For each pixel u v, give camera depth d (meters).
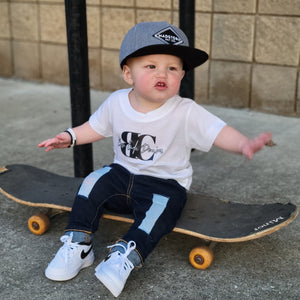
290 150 1.52
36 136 1.67
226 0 1.84
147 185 0.90
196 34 1.95
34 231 1.01
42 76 2.45
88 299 0.81
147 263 0.91
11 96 2.21
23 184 1.06
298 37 1.75
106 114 0.95
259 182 1.29
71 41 1.09
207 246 0.89
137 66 0.86
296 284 0.84
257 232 0.84
